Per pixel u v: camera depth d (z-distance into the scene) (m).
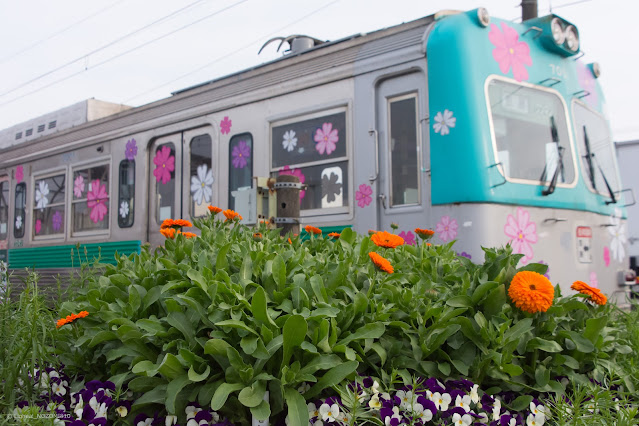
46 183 9.78
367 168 5.68
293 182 4.84
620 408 2.54
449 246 3.88
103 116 9.51
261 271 2.68
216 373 2.38
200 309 2.38
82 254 8.73
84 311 2.67
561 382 2.78
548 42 5.84
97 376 2.74
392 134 5.56
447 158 5.06
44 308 3.10
